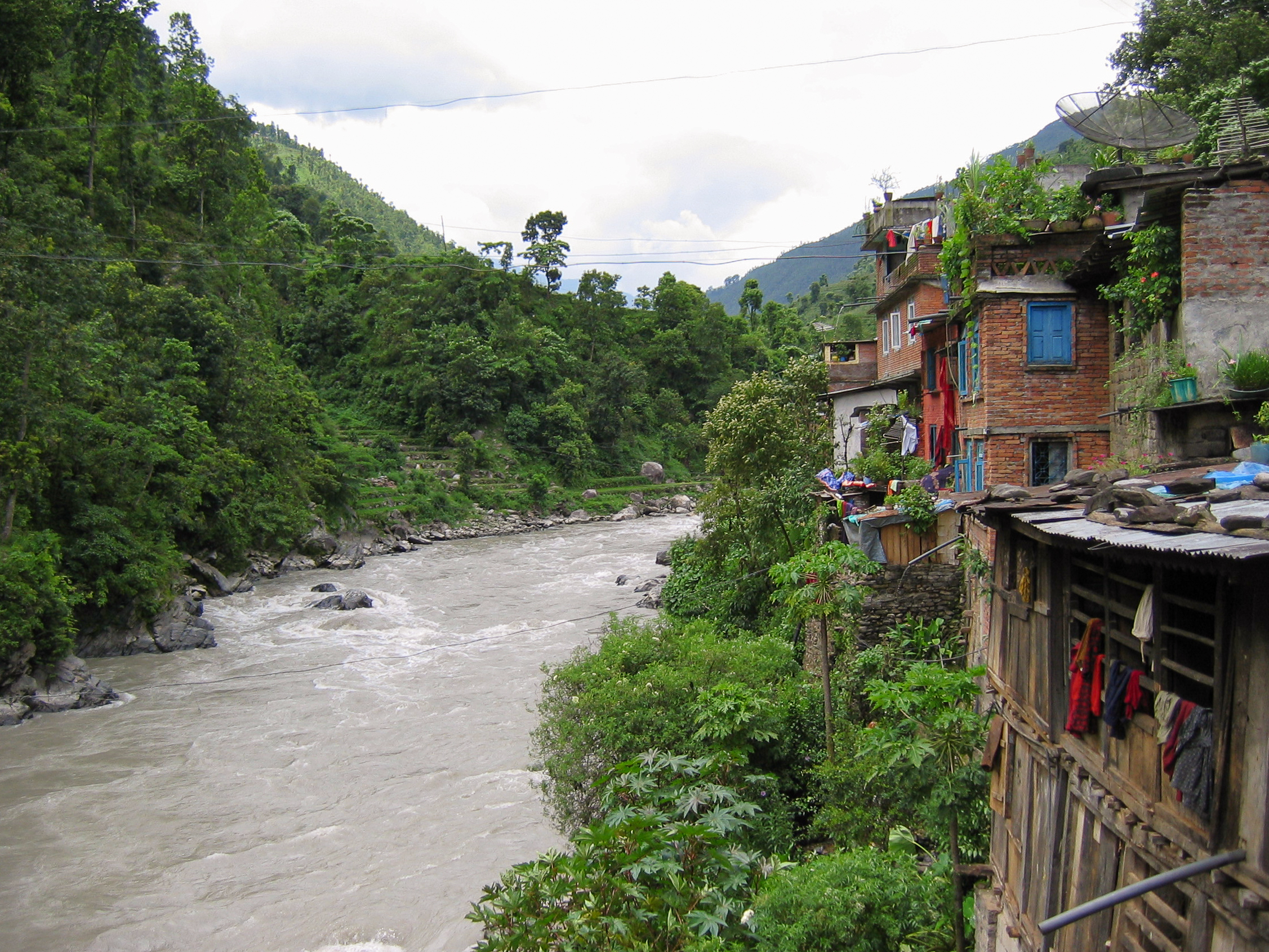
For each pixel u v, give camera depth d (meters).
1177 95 21.33
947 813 9.59
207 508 43.19
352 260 93.75
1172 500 6.63
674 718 15.26
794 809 14.70
